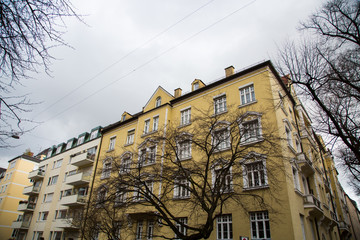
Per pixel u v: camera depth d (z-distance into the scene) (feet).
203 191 38.14
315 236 56.54
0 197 154.20
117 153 91.20
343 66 34.27
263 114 57.31
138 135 83.56
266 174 45.73
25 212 131.13
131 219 64.75
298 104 75.31
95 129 119.03
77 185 106.63
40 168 141.28
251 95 62.75
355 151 30.89
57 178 123.03
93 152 107.96
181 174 43.06
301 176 59.72
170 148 47.14
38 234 113.70
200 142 48.19
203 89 73.67
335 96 35.60
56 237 102.42
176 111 79.10
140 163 45.47
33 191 128.77
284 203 46.37
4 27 13.97
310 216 55.47
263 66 63.26
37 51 14.89
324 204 69.10
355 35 31.94
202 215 51.80
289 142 59.06
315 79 34.24
